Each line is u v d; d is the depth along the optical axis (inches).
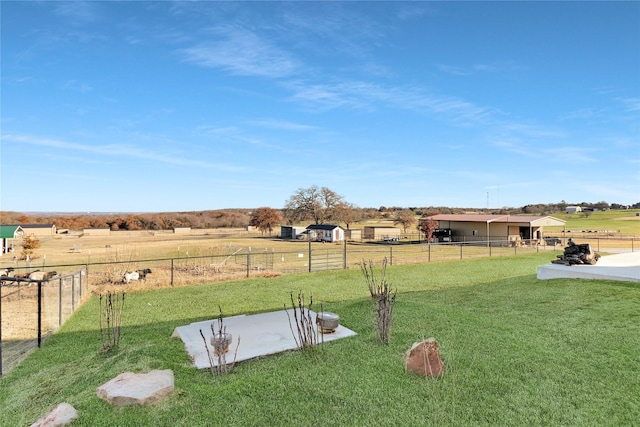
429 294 412.2
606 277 397.4
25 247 1269.7
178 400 161.8
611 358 198.5
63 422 143.7
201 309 390.0
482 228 1477.6
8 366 230.5
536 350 211.8
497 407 152.1
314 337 236.8
